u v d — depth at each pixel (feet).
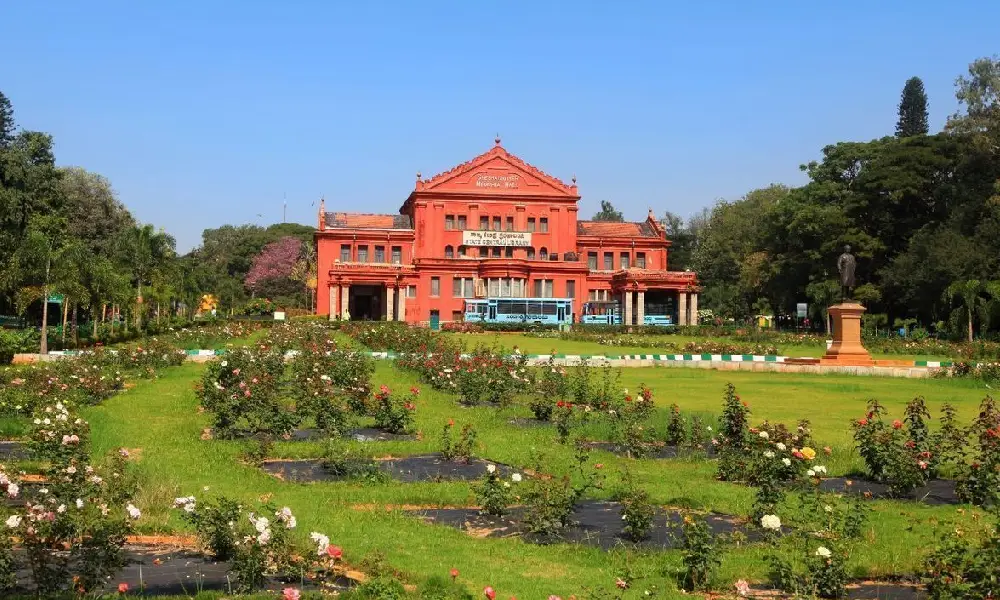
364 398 74.33
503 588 32.50
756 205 388.98
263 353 99.19
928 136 267.59
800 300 307.99
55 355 128.98
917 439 54.60
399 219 317.42
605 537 40.68
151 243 213.87
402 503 46.39
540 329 242.37
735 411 63.05
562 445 63.16
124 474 43.60
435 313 282.56
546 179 307.17
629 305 286.05
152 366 111.75
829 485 51.85
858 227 268.82
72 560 32.53
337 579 33.12
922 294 235.61
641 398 73.31
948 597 29.40
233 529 34.94
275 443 60.80
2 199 185.06
